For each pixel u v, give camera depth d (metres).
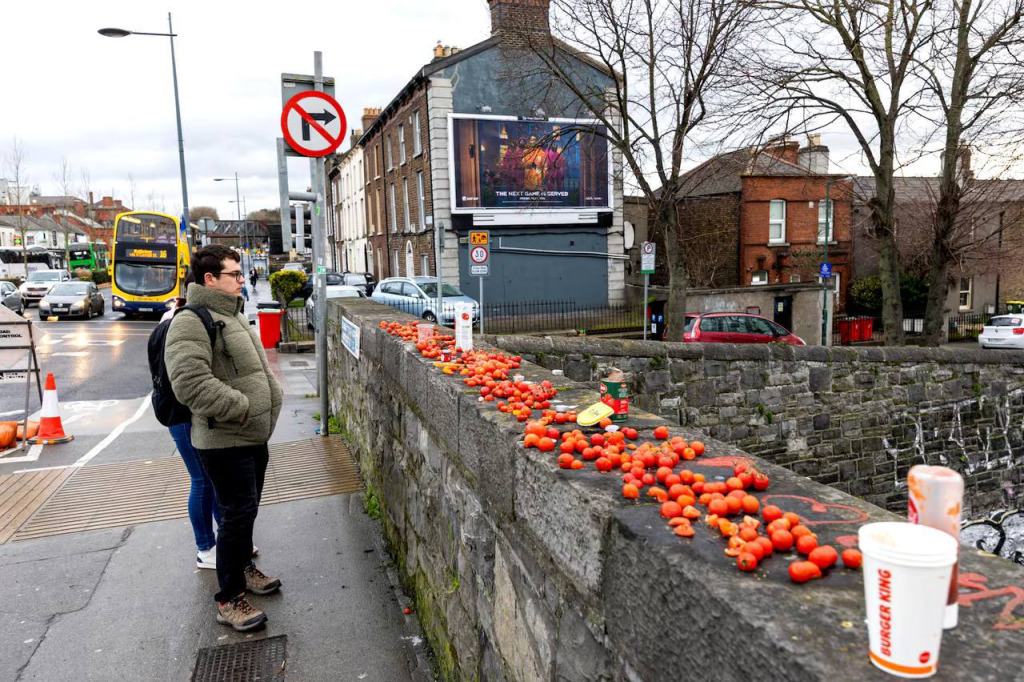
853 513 1.63
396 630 3.88
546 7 15.60
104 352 17.05
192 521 4.46
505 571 2.47
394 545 4.72
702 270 28.19
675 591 1.39
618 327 23.11
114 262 26.52
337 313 8.34
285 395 10.88
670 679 1.42
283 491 6.05
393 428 4.79
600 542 1.72
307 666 3.53
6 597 4.17
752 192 27.84
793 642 1.07
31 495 5.97
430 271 25.94
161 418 4.19
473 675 2.93
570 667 1.92
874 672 0.99
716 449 2.21
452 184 24.30
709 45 12.79
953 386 8.95
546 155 22.00
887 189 12.30
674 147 13.95
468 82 24.30
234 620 3.82
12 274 52.31
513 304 24.36
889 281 12.84
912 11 11.23
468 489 2.91
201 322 3.58
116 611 4.01
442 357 3.98
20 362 7.82
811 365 8.04
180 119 26.52
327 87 7.63
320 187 7.79
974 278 32.06
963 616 1.14
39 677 3.39
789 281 28.88
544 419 2.52
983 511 9.23
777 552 1.42
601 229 26.69
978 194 12.55
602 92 15.41
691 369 7.40
